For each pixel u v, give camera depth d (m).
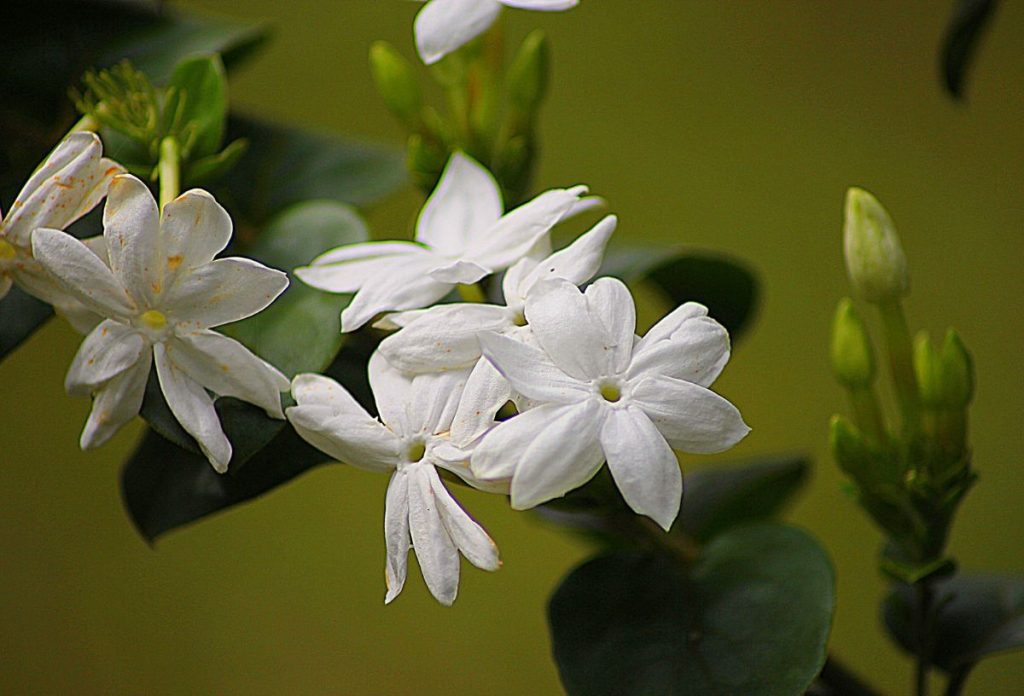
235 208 0.55
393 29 1.02
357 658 1.07
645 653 0.51
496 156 0.56
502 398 0.49
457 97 0.56
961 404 0.54
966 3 0.56
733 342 0.61
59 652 1.06
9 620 1.06
